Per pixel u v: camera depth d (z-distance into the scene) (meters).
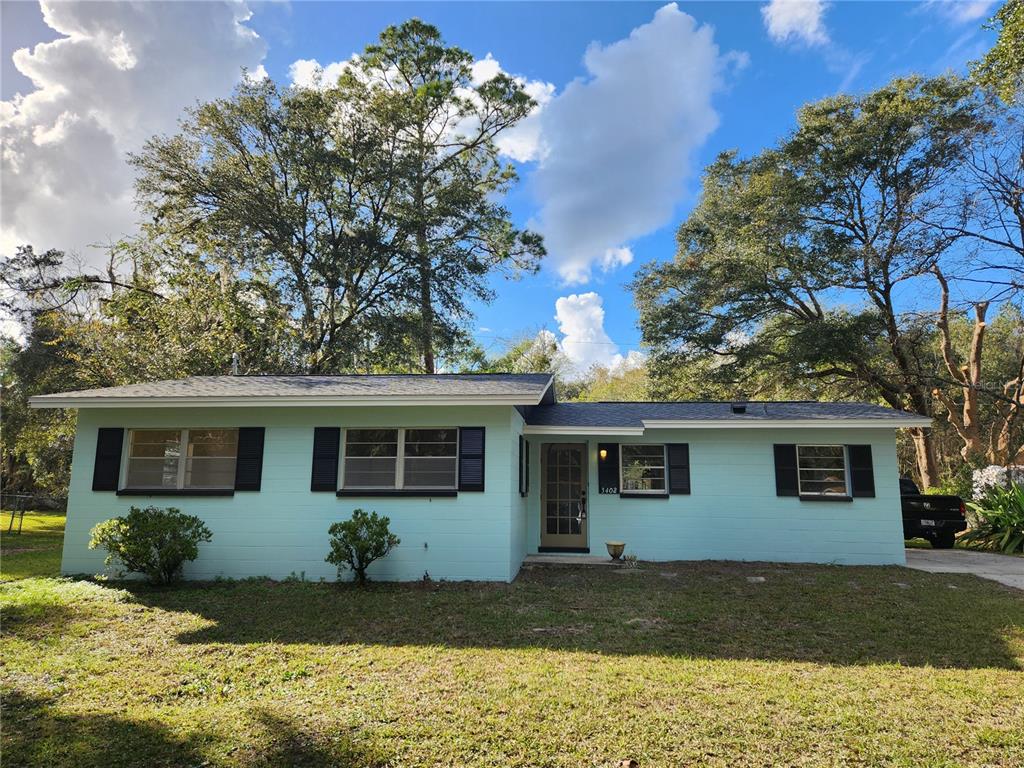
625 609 7.04
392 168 22.98
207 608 7.05
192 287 17.66
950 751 3.50
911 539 15.59
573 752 3.48
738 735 3.70
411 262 23.17
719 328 21.80
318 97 22.55
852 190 20.19
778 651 5.47
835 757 3.43
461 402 8.63
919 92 18.59
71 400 9.01
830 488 11.19
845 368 20.83
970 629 6.23
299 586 8.34
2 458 22.66
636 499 11.36
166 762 3.35
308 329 22.06
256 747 3.53
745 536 11.06
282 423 9.34
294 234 21.98
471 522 8.89
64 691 4.43
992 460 18.33
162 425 9.49
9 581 8.53
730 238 22.05
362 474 9.23
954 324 24.98
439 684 4.57
